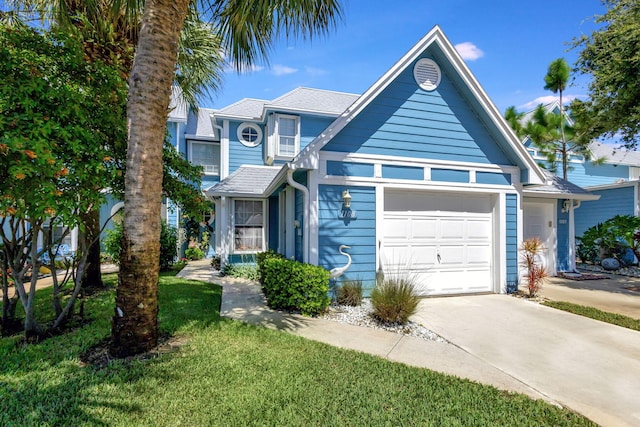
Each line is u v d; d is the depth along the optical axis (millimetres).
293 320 5332
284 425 2523
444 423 2633
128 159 3648
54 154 3193
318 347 4113
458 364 3891
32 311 4055
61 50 3941
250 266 10352
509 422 2697
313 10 5020
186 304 6047
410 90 7168
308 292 5633
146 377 3148
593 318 5832
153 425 2465
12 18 5473
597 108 9305
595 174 17375
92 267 7309
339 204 6676
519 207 7961
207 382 3104
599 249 12164
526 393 3236
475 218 7836
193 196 5758
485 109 7375
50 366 3348
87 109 3914
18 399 2734
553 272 10453
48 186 2951
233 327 4746
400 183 7055
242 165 13477
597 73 8711
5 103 3139
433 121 7316
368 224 6852
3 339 4105
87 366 3348
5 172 2975
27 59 3527
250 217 11758
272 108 12531
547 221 10602
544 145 13266
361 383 3223
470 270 7777
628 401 3123
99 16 5500
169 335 4289
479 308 6453
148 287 3711
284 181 7965
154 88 3641
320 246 6551
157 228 3797
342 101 14633
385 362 3762
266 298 6883
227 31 5250
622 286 8875
